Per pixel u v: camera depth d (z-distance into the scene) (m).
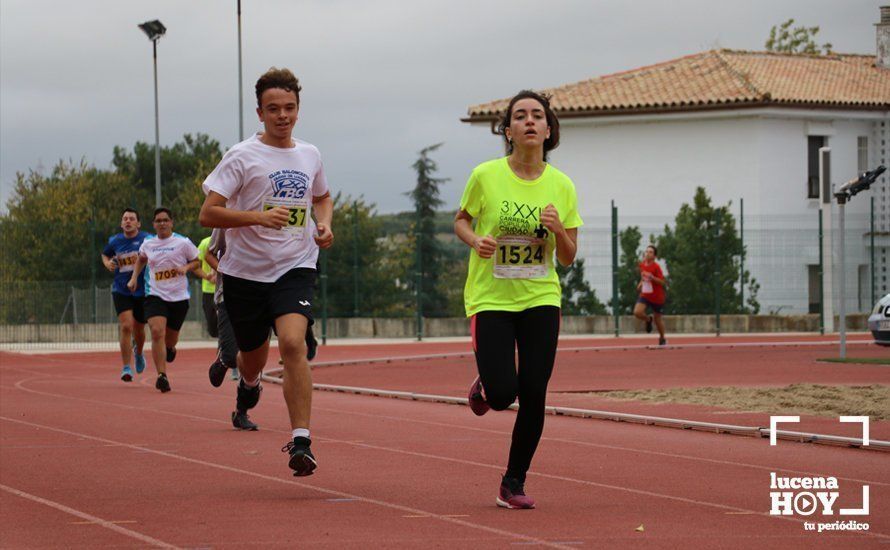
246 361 9.62
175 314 17.39
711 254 38.56
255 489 8.77
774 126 44.59
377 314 35.84
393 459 10.34
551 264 8.23
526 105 8.12
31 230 33.47
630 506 8.00
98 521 7.50
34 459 10.41
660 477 9.27
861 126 46.22
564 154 46.94
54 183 57.66
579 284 38.56
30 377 21.03
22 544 6.82
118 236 18.42
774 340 33.47
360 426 12.88
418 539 6.89
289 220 8.71
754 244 39.56
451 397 15.56
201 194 65.19
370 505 8.05
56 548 6.70
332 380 19.75
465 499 8.30
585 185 46.62
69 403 15.77
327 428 12.70
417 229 35.19
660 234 40.97
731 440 11.59
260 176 8.70
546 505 8.05
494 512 7.77
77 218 55.25
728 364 23.03
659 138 45.66
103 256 18.48
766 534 7.04
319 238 8.84
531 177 8.17
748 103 43.75
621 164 46.16
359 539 6.89
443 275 50.06
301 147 8.88
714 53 48.91
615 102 45.56
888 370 20.81
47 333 33.22
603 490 8.66
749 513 7.73
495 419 13.58
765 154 44.41
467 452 10.78
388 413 14.27
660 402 15.02
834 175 45.47
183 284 17.36
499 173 8.13
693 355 26.30
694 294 38.56
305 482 9.09
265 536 6.99
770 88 44.59
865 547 6.69
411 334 35.97
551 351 8.01
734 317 38.00
